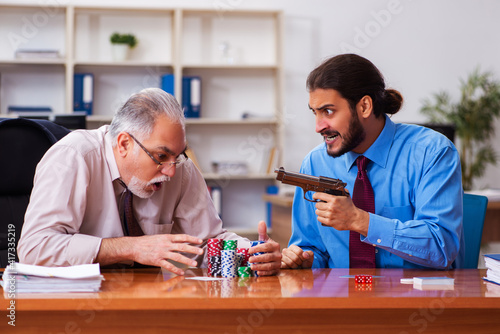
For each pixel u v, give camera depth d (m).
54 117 2.75
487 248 4.91
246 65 5.14
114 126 1.79
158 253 1.59
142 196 1.82
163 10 5.09
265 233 1.80
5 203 1.97
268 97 5.46
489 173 5.75
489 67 5.73
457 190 1.89
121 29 5.23
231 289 1.38
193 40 5.35
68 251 1.59
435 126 3.79
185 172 2.04
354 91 1.86
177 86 5.02
